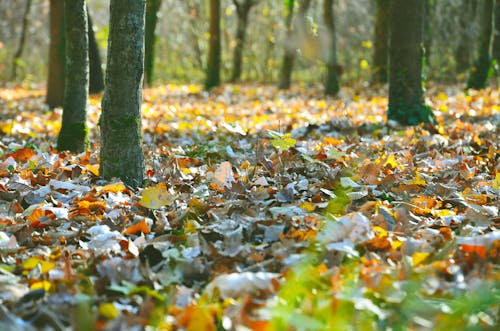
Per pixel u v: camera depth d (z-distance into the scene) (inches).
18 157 301.3
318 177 250.2
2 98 804.6
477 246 152.8
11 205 206.4
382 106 594.2
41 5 1481.3
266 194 216.8
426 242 162.2
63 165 283.0
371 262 149.5
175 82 1213.7
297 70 1235.2
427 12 1044.5
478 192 232.2
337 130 417.1
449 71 1123.3
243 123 491.8
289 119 509.0
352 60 1188.5
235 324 121.1
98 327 123.6
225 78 1246.9
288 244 163.8
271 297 134.3
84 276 146.8
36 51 1491.1
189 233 179.2
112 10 230.8
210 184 235.5
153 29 949.2
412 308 125.7
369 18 1206.3
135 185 238.7
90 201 214.2
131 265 149.9
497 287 133.0
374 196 220.1
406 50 459.5
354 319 123.6
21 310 132.6
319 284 137.8
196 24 1258.0
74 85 341.1
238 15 1154.0
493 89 765.3
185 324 122.0
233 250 163.3
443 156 305.6
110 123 236.5
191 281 151.3
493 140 350.6
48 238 180.9
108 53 235.6
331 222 163.9
